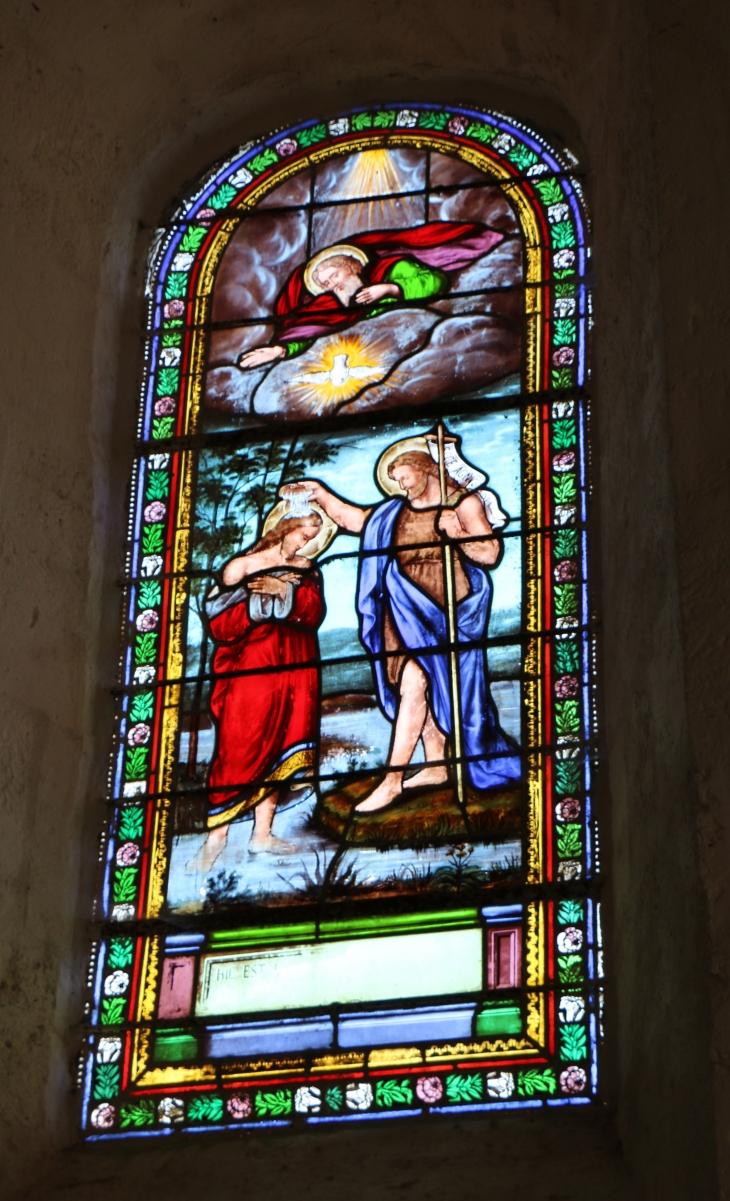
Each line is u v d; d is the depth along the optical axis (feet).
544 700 18.19
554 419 19.94
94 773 18.85
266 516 20.20
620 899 16.63
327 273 22.11
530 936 16.94
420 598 19.16
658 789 15.48
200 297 22.24
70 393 20.62
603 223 20.58
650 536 16.43
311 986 17.12
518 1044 16.44
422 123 23.20
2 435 19.49
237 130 23.53
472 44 22.66
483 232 21.99
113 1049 17.22
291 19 22.81
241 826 18.19
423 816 17.80
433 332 21.18
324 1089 16.53
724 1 18.34
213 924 17.66
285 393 21.12
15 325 20.24
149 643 19.58
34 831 17.98
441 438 20.24
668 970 14.70
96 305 21.57
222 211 22.95
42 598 19.12
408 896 17.38
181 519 20.36
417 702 18.52
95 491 20.35
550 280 21.17
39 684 18.69
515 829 17.53
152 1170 16.28
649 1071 14.90
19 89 21.52
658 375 16.74
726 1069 13.43
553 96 22.66
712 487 15.74
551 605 18.74
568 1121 15.90
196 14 22.58
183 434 20.99
